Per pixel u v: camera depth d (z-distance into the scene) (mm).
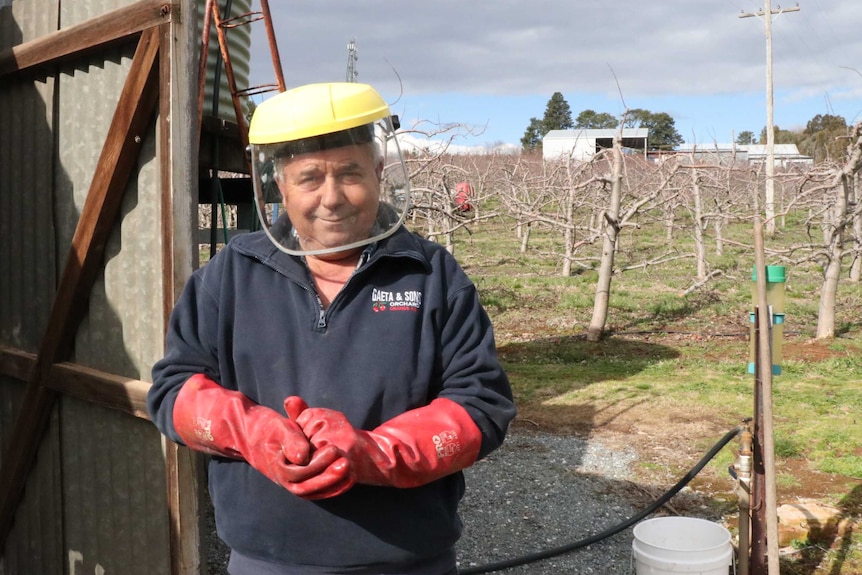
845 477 5109
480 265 17281
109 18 2676
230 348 1683
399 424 1531
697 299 12586
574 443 5918
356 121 1534
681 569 2850
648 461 5488
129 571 2861
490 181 25125
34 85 3146
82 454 3023
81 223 2840
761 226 2910
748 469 3084
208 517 4379
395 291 1631
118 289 2822
